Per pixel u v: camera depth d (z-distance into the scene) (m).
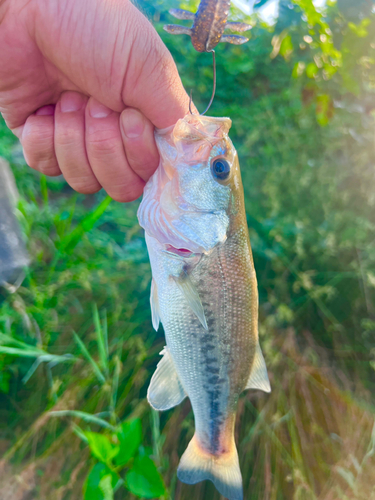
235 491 0.22
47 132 0.19
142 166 0.19
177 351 0.21
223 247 0.20
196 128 0.18
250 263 0.21
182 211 0.19
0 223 0.34
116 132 0.18
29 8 0.15
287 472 0.30
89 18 0.15
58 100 0.19
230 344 0.21
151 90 0.16
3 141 0.48
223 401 0.22
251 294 0.21
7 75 0.17
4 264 0.34
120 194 0.20
